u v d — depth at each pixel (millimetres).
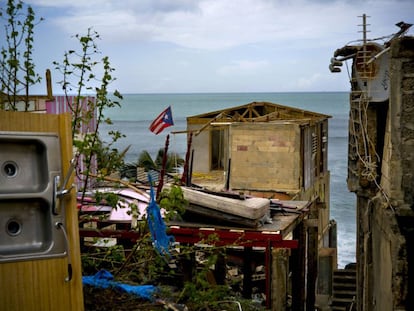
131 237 10180
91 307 5820
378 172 9945
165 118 14195
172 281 9953
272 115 25750
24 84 7027
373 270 9922
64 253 3828
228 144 24516
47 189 3775
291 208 12672
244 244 10344
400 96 7945
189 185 14711
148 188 13125
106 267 8508
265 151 22656
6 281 3676
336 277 16234
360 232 11008
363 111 9859
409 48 7859
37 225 3805
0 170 3682
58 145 3852
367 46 9422
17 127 3725
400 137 7980
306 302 13453
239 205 10602
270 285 10453
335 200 46906
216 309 6910
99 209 10273
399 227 8008
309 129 24953
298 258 12516
